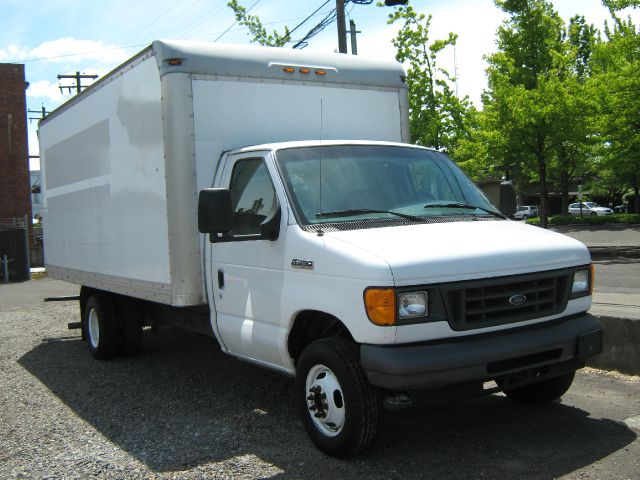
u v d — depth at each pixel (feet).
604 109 67.51
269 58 20.85
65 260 30.01
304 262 15.83
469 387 14.58
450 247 14.78
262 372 24.70
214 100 19.81
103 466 15.89
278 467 15.33
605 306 26.16
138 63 21.24
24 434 18.58
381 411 14.87
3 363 28.58
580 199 142.10
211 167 19.77
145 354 28.76
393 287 13.83
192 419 19.30
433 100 67.67
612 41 70.59
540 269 15.44
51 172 31.50
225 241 17.75
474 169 73.61
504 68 83.46
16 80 93.61
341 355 14.93
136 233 22.17
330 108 21.79
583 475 14.05
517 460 15.02
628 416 17.79
